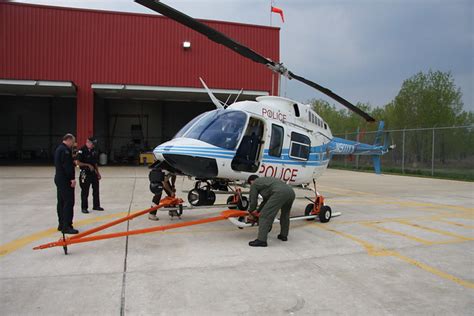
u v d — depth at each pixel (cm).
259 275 401
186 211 800
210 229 634
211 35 518
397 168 2336
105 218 711
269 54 2370
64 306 315
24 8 2117
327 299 340
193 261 447
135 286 362
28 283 367
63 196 559
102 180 1484
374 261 462
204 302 328
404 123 3020
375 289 368
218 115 607
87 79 2189
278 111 677
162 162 606
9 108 3111
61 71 2159
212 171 564
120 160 3022
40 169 2011
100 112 3061
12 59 2100
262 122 634
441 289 372
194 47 2306
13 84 2006
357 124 4203
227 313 308
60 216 584
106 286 361
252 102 630
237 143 580
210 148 555
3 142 3108
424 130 2169
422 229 664
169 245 521
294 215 786
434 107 2838
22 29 2114
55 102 3183
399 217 785
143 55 2255
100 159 2636
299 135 708
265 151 630
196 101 3222
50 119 3178
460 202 1038
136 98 2970
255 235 593
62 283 368
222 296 342
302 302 333
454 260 473
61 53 2161
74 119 3219
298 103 732
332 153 898
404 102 3012
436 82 2858
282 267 431
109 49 2217
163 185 633
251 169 616
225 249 504
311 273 411
